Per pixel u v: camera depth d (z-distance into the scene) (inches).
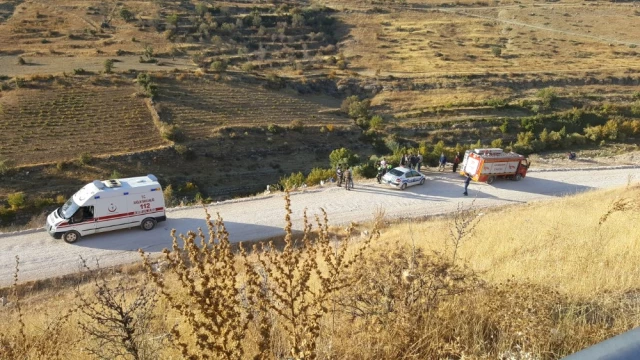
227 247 162.6
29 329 315.6
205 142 2126.0
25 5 4325.8
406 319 183.5
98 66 2938.0
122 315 182.5
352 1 5378.9
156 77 2603.3
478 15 4997.5
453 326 194.7
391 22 4633.4
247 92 2677.2
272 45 3951.8
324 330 189.9
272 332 174.7
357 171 1267.2
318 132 2325.3
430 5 5438.0
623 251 347.3
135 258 732.0
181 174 1945.1
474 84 2842.0
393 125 2384.4
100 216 790.5
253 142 2190.0
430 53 3641.7
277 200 1003.9
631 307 219.0
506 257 381.1
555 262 325.4
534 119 2329.0
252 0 5167.3
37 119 2118.6
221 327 151.8
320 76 3048.7
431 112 2501.2
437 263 232.4
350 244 560.7
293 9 4665.4
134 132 2139.5
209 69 2940.5
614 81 2864.2
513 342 180.1
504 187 1146.7
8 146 1911.9
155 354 180.9
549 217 665.6
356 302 202.1
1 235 794.2
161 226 854.5
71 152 1937.7
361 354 173.8
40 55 3129.9
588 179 1232.8
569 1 5634.8
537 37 4158.5
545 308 205.2
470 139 2268.7
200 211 935.7
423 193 1078.4
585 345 179.5
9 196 1518.2
